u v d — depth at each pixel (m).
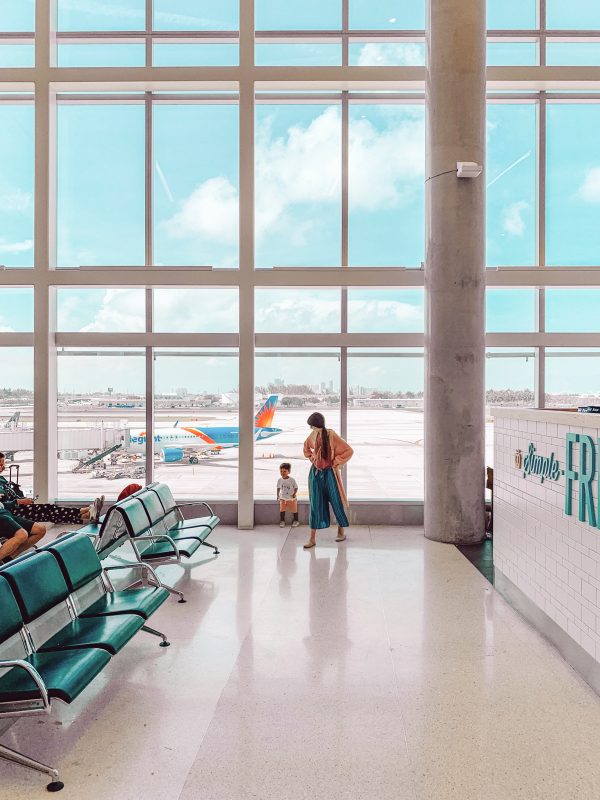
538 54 7.80
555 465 3.94
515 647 3.93
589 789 2.47
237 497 7.88
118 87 7.60
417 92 7.77
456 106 6.59
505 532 4.93
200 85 7.55
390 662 3.69
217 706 3.15
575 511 3.63
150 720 3.00
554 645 3.94
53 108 7.66
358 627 4.26
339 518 6.75
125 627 3.27
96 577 3.79
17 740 2.83
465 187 6.59
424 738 2.85
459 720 3.02
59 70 7.46
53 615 3.27
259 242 7.87
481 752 2.74
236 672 3.55
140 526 5.03
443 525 6.75
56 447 7.81
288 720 3.01
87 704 3.17
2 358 7.77
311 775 2.56
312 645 3.95
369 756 2.70
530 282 7.52
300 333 7.74
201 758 2.68
